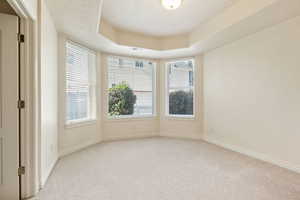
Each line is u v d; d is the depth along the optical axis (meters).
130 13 3.07
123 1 2.70
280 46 2.74
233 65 3.59
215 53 4.06
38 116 1.93
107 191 1.95
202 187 2.05
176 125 4.78
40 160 1.96
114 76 4.57
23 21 1.83
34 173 1.87
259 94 3.06
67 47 3.36
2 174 1.77
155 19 3.30
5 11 1.92
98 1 2.13
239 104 3.45
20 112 1.83
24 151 1.83
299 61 2.52
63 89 3.17
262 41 3.01
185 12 3.04
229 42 3.62
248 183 2.16
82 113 3.79
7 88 1.78
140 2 2.73
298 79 2.53
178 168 2.62
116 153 3.33
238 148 3.47
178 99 4.89
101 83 4.27
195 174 2.42
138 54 4.54
